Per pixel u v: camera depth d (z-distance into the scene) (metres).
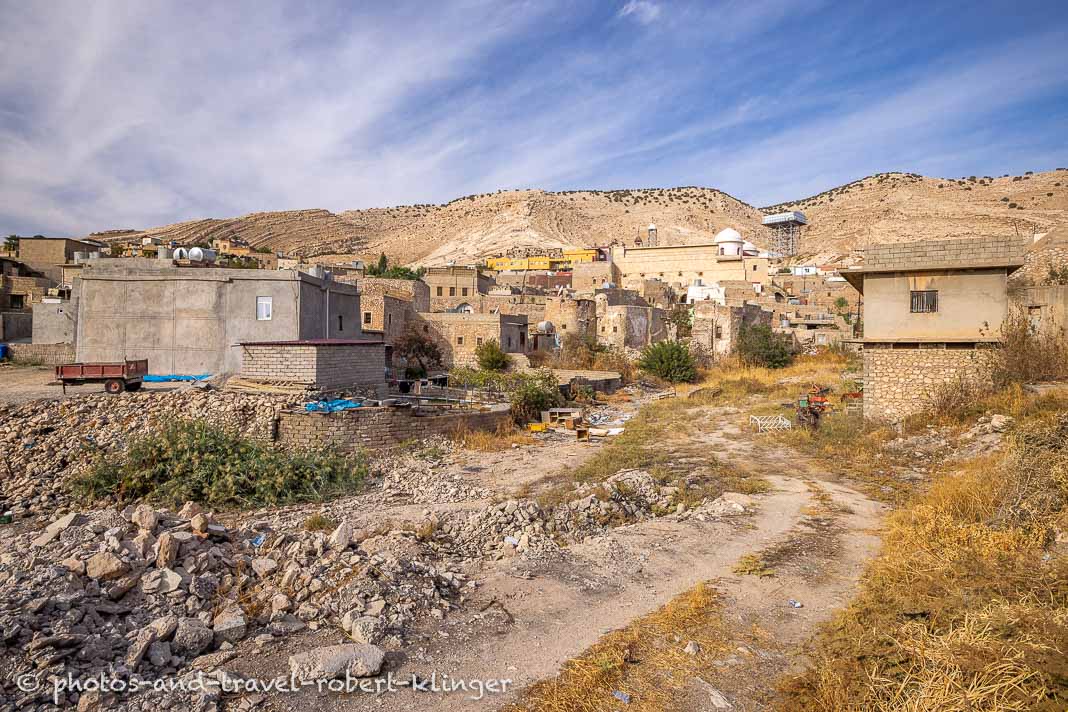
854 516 10.61
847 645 5.57
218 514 13.06
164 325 23.47
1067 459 8.77
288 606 6.57
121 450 16.36
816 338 51.00
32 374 25.17
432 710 4.85
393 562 7.62
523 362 37.91
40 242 50.62
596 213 185.12
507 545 9.65
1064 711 4.05
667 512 12.12
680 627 6.31
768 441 18.48
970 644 4.93
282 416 18.48
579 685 5.17
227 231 171.75
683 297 66.25
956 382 17.92
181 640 5.65
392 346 34.44
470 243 150.25
